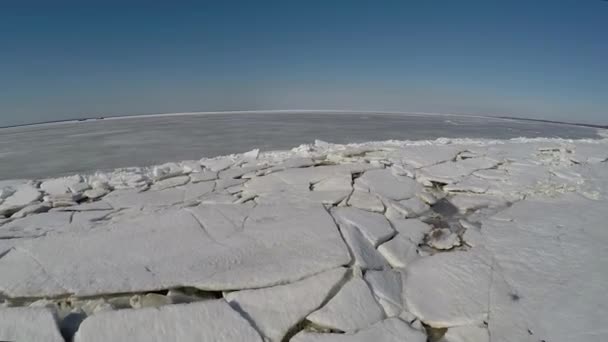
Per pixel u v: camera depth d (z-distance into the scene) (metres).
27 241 6.32
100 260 5.84
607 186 10.30
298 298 5.16
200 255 6.02
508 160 13.36
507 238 7.20
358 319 4.92
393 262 6.46
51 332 4.44
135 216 8.02
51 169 14.92
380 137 26.56
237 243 6.41
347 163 12.71
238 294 5.17
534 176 11.26
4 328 4.45
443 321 4.99
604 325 4.73
